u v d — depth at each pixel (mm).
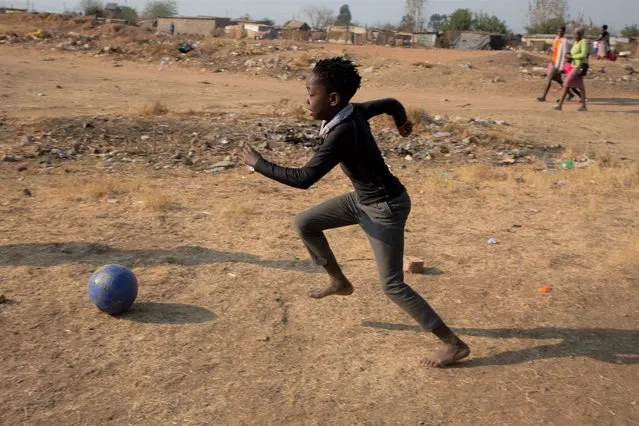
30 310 4973
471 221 7992
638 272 6391
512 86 22719
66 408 3807
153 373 4219
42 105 15062
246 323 4977
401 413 3938
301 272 6043
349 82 4066
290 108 15688
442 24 70562
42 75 20984
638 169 10969
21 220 7090
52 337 4594
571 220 8172
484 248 7004
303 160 10977
